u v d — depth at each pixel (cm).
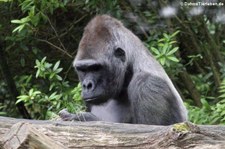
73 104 1191
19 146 629
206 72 1688
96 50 1010
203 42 1680
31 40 1559
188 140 692
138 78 1022
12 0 1370
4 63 1593
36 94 1248
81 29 1644
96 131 744
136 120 1016
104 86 1011
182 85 1633
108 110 1059
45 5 1399
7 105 1747
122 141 729
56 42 1625
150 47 1405
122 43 1032
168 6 1597
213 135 705
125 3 1612
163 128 727
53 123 764
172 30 1579
